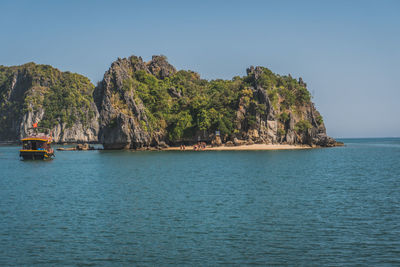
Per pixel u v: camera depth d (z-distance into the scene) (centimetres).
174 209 4141
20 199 4825
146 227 3403
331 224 3466
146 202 4556
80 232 3262
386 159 11538
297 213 3916
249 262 2550
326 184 6025
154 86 19788
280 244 2903
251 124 17438
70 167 9331
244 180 6512
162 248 2831
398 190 5412
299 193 5150
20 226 3462
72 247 2872
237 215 3834
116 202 4569
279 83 19688
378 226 3394
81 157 13050
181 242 2966
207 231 3259
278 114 18025
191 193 5188
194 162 10394
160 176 7188
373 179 6656
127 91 17425
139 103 17712
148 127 17350
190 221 3606
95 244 2938
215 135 17600
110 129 17275
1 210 4147
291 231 3244
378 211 3994
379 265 2489
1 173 8056
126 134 16850
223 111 17988
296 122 18638
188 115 18162
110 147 17562
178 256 2667
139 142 17038
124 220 3662
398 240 2977
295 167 8850
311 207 4209
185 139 17912
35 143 11612
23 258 2653
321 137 19838
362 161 10731
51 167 9394
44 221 3641
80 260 2609
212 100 18550
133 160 11325
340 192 5234
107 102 17275
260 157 12244
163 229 3334
